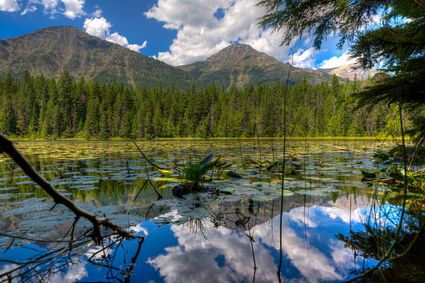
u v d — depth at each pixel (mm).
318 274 1545
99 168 6859
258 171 6641
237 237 2182
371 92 4246
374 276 1482
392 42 3625
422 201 3287
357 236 2154
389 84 3918
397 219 2580
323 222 2553
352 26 4895
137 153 12180
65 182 4836
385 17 3920
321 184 4723
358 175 5852
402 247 1882
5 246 2000
